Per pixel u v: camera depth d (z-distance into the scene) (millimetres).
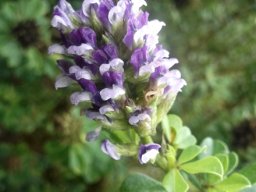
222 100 200
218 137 179
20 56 163
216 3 209
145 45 79
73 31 78
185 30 211
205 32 213
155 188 88
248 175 96
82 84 80
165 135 96
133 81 81
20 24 163
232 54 214
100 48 80
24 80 177
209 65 209
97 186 188
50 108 180
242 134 161
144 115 81
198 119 192
